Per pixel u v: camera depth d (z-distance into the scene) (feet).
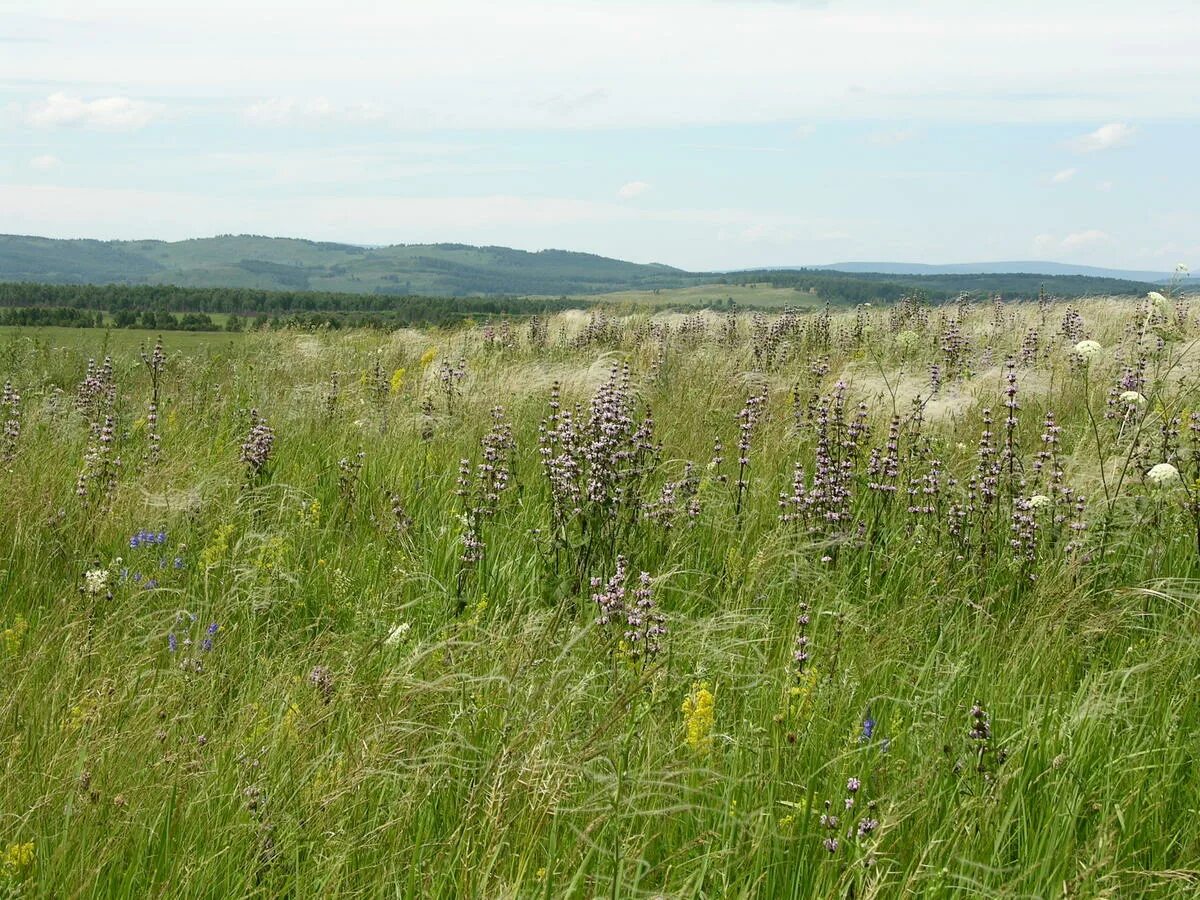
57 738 13.02
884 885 10.30
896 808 11.71
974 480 23.12
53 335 66.18
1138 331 34.83
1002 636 17.22
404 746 13.14
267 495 24.31
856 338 54.70
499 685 14.05
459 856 10.98
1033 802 12.50
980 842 11.60
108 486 24.47
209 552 19.77
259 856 11.09
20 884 10.49
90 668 15.44
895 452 23.56
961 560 20.15
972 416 32.48
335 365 50.57
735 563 20.03
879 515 22.41
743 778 12.28
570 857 11.10
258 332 67.62
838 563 20.43
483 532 21.97
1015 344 48.57
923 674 15.55
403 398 36.55
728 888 10.89
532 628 15.61
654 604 16.70
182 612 16.79
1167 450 21.34
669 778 12.19
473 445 29.94
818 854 11.38
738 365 45.06
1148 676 15.10
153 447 27.86
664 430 30.53
